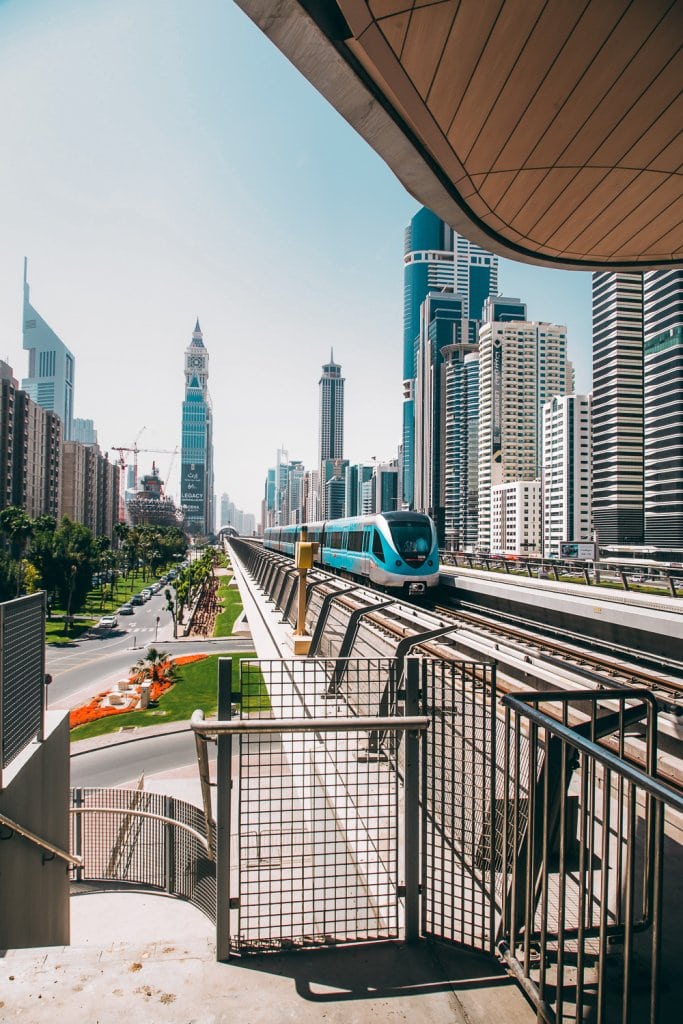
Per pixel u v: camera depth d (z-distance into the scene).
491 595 18.77
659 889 1.75
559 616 15.62
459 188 9.35
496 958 2.62
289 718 2.66
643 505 97.38
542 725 2.33
